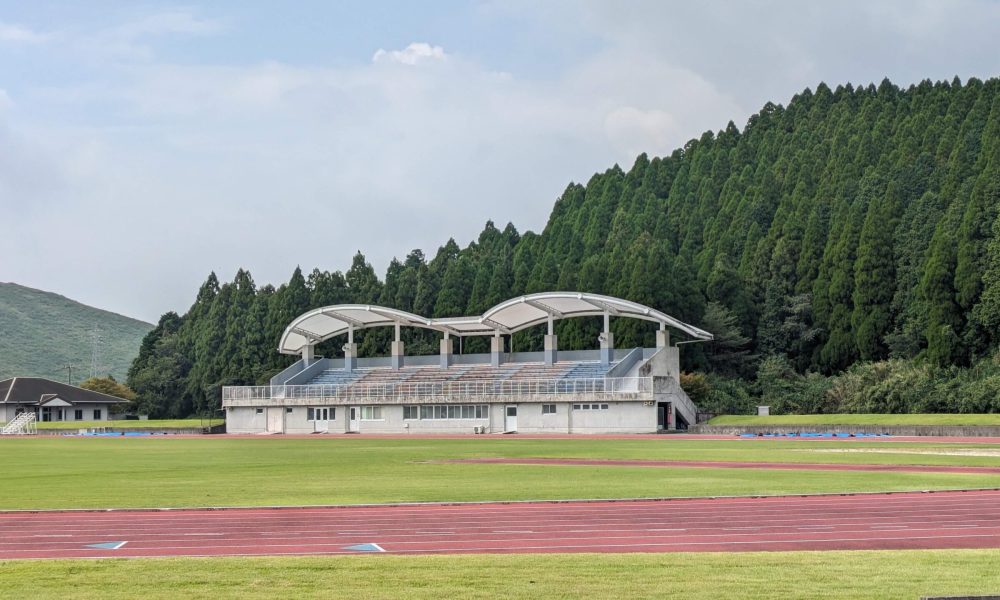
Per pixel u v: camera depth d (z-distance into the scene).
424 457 66.50
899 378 113.44
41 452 79.25
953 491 38.03
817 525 28.94
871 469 50.69
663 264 138.12
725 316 142.00
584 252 186.62
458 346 160.12
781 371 133.38
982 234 125.75
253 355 167.88
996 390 104.38
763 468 52.25
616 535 27.14
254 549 25.23
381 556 23.59
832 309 139.38
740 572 21.12
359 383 132.88
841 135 191.50
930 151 173.50
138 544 26.19
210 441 104.75
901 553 23.48
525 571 21.39
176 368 177.38
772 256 151.38
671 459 61.09
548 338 124.62
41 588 20.03
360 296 173.50
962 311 125.06
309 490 40.75
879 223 136.50
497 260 190.00
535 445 83.56
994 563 22.09
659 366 115.56
